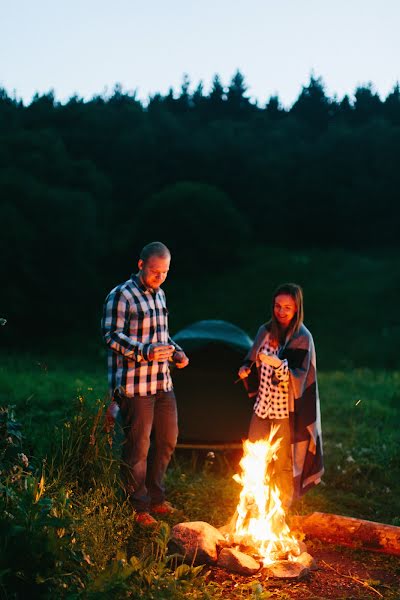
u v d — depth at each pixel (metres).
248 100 91.00
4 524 3.50
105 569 3.67
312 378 5.15
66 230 40.38
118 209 60.06
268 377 5.20
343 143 65.19
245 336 7.00
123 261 49.69
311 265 49.31
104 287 45.28
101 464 4.84
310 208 62.97
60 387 10.38
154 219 49.47
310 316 37.16
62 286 39.47
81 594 3.42
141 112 70.00
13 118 62.56
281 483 5.18
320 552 4.74
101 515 4.30
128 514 4.73
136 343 4.71
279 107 89.69
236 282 45.53
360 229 61.81
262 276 46.53
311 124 85.12
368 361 29.27
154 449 5.14
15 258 38.09
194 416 6.66
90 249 44.81
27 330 37.75
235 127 76.31
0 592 3.29
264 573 4.26
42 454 4.98
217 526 5.05
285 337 5.21
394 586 4.24
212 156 66.25
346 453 7.24
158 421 5.06
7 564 3.43
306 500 5.75
